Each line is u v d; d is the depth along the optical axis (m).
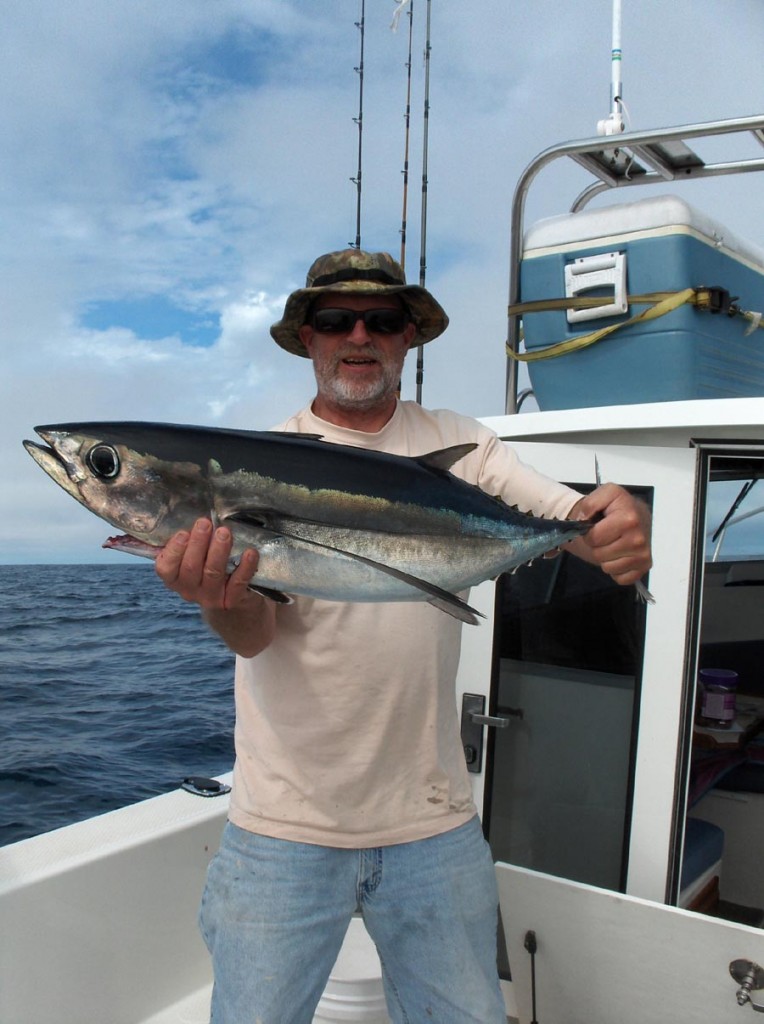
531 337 3.26
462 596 2.90
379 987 2.70
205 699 10.30
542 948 2.66
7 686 11.16
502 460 2.30
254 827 2.09
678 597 2.70
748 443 2.66
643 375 3.00
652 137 3.01
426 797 2.11
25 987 2.55
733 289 3.22
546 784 2.88
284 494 1.83
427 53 4.72
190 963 3.08
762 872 3.86
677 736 2.67
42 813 6.25
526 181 3.25
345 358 2.19
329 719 2.06
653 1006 2.50
